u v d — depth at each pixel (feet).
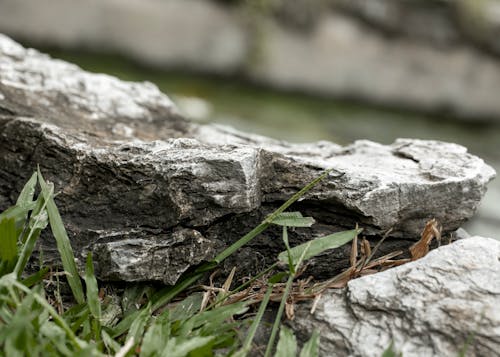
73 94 4.01
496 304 3.05
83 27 9.36
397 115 10.69
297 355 3.11
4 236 3.12
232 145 3.38
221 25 9.89
